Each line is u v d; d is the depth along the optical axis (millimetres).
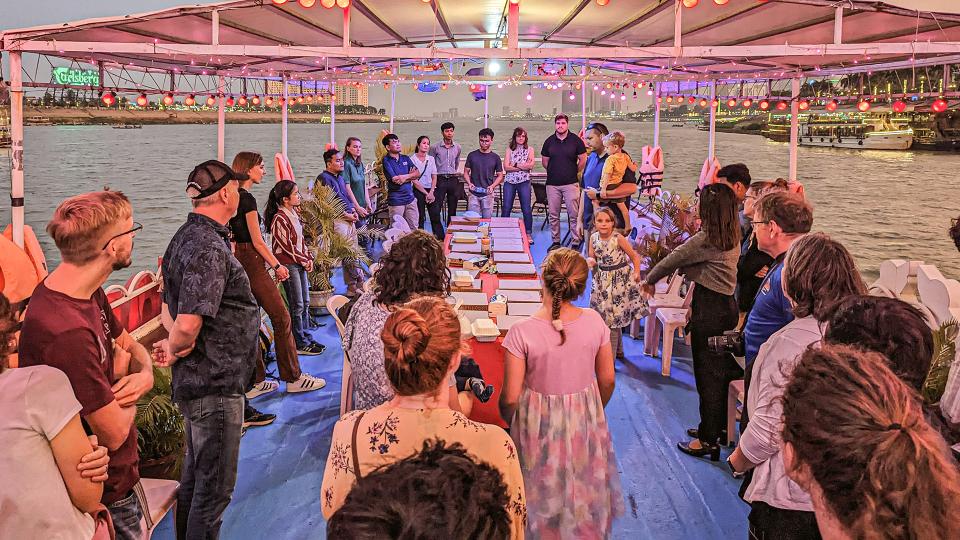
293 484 3855
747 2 6988
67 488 1747
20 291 3975
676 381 5438
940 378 3461
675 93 11711
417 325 1724
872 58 8289
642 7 8008
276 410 4863
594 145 8594
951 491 932
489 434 1739
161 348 2721
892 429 965
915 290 4230
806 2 6523
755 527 2270
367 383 2666
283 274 5051
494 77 10781
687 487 3850
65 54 6863
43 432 1676
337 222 7379
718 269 3861
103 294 2287
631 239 8672
